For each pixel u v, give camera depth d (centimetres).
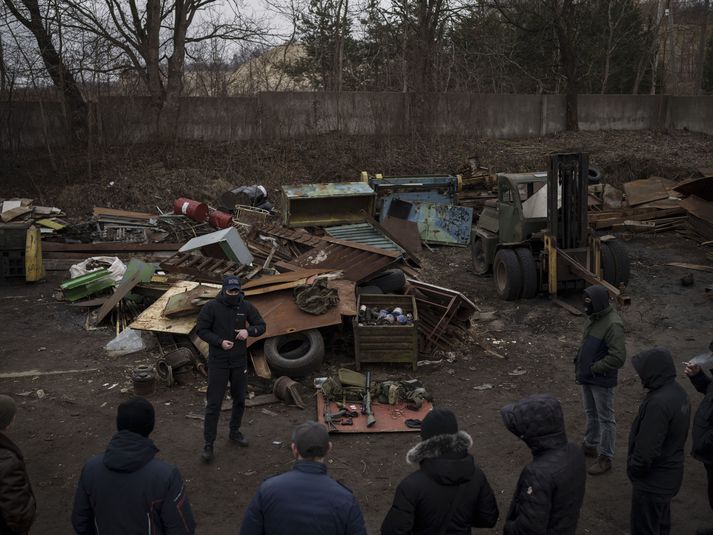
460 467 323
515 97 2655
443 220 1686
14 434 714
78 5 2102
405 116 2475
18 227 1295
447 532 331
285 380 792
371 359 867
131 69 2286
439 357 929
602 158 2328
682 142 2641
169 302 955
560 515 338
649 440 427
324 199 1694
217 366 637
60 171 2036
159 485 327
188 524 337
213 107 2309
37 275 1291
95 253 1496
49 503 580
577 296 1208
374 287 1030
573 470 340
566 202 1158
